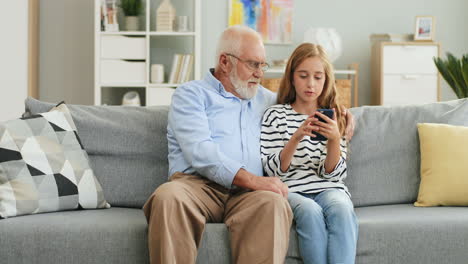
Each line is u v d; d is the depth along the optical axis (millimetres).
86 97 5434
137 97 4977
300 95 2324
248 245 1809
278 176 2197
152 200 1841
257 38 2309
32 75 5160
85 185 2180
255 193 1897
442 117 2451
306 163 2232
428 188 2277
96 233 1880
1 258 1870
